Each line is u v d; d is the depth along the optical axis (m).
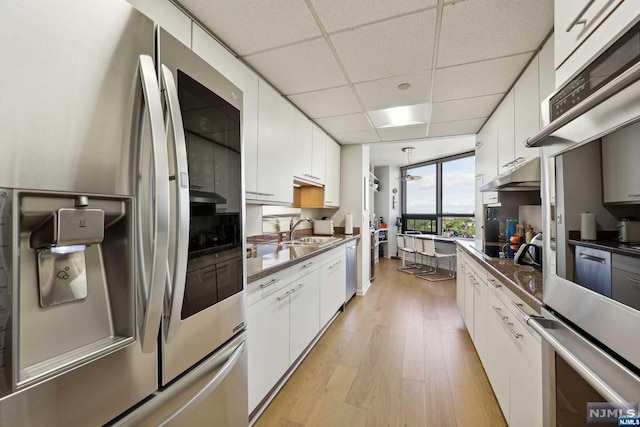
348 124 3.08
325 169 3.40
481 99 2.36
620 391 0.59
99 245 0.67
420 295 3.98
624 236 0.59
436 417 1.59
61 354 0.58
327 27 1.50
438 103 2.46
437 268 5.86
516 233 2.65
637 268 0.57
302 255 2.05
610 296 0.66
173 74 0.80
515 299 1.30
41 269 0.57
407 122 3.00
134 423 0.68
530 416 1.13
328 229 3.85
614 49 0.63
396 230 7.18
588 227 0.73
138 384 0.70
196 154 0.91
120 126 0.64
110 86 0.62
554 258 0.91
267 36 1.57
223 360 1.01
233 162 1.13
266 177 2.05
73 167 0.56
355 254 3.89
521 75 1.91
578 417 0.80
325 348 2.41
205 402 0.95
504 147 2.27
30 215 0.53
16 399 0.49
